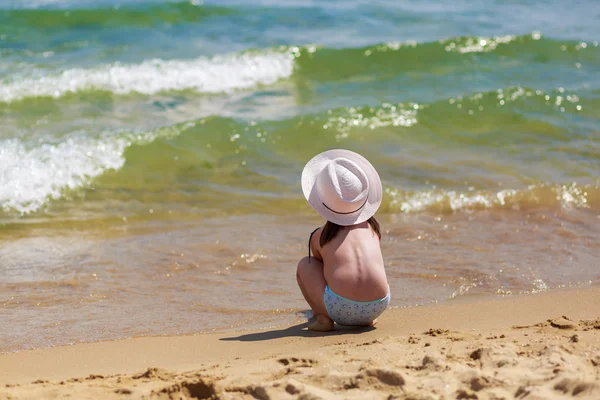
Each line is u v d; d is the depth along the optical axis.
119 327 7.95
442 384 5.36
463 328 7.32
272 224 12.01
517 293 8.77
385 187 13.32
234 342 7.23
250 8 27.36
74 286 9.32
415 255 10.34
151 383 5.78
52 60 21.05
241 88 20.09
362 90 19.91
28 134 15.26
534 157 15.14
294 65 21.45
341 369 5.79
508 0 32.94
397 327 7.46
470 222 11.99
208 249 10.74
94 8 24.86
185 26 25.69
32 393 5.55
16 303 8.72
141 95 18.94
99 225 11.92
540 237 11.15
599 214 12.38
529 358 5.89
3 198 12.62
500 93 18.31
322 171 7.42
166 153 14.63
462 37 23.38
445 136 16.38
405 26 27.27
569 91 18.98
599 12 30.91
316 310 7.57
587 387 5.18
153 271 9.88
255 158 14.94
